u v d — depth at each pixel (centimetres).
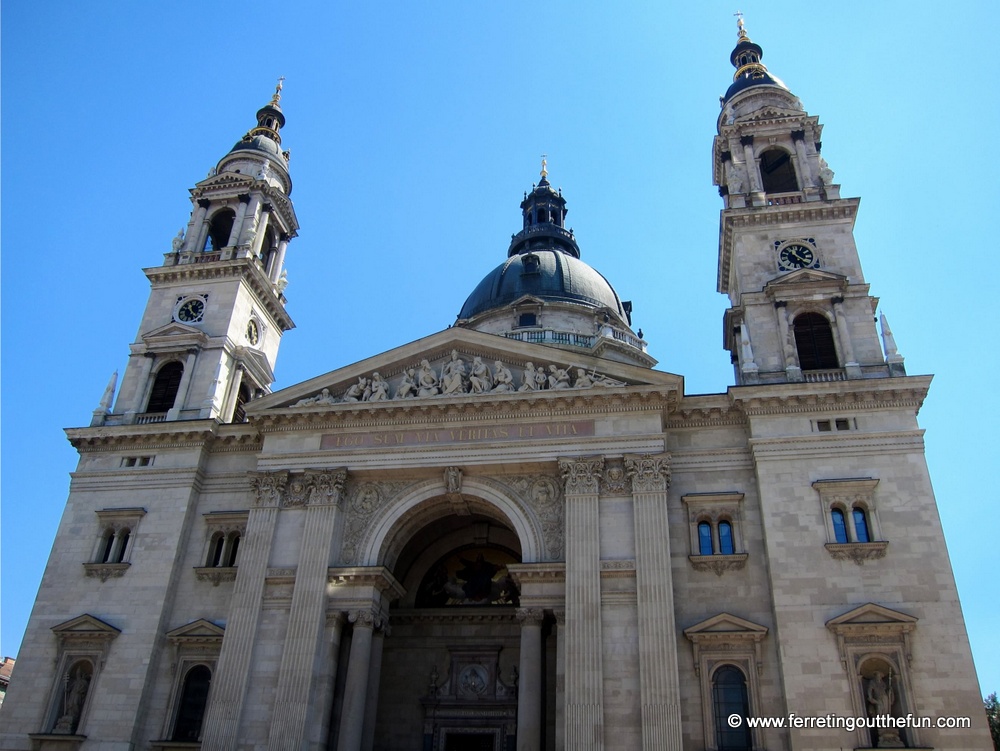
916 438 4309
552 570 4228
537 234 9256
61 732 4369
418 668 4962
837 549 4059
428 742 4731
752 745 3775
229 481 5084
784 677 3812
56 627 4647
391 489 4700
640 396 4500
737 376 5497
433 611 5041
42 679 4572
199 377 5578
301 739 3988
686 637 4034
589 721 3778
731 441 4559
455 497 4634
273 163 6825
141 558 4838
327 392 4975
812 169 5691
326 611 4350
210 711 4125
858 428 4394
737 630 3981
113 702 4419
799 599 3984
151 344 5728
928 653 3772
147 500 5028
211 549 4884
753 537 4272
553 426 4572
